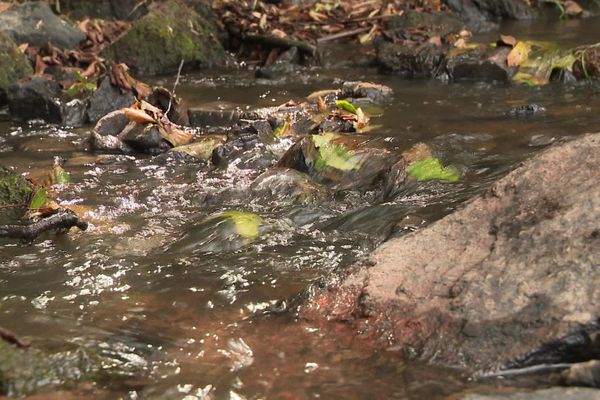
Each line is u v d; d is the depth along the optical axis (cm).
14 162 617
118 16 1179
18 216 485
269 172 524
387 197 503
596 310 273
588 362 256
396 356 287
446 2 1336
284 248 419
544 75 873
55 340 317
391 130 664
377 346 295
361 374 279
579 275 291
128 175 577
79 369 285
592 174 349
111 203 511
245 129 648
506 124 675
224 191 515
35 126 743
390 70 959
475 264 317
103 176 575
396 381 272
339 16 1245
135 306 353
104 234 452
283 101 806
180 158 614
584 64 855
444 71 908
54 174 556
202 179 561
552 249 308
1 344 284
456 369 274
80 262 409
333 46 1123
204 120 717
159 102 737
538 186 353
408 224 429
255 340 312
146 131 643
